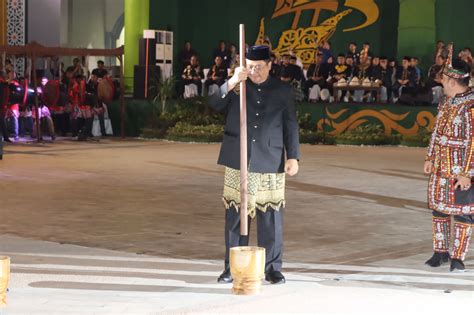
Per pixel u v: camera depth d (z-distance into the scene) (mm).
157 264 10133
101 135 30844
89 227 12648
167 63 32969
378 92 30484
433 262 10289
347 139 28766
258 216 9055
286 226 13047
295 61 31391
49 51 28719
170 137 29734
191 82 32719
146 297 8492
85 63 32656
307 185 17812
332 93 31047
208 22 37188
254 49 8828
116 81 32719
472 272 9977
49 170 19875
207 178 18766
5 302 8047
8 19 35750
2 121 27734
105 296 8516
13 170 19750
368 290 8992
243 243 9070
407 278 9602
